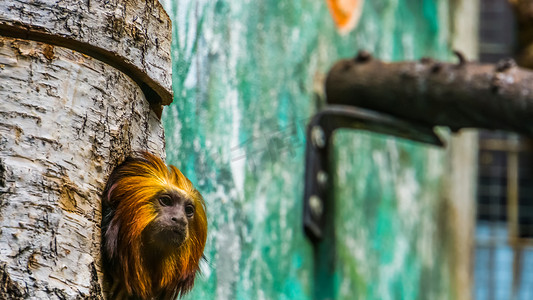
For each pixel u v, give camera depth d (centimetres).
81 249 499
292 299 1007
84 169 511
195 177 770
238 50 906
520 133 974
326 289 1116
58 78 511
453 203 1745
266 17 992
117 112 536
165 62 576
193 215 564
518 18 1235
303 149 1077
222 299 804
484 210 2009
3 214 479
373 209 1310
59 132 504
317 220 1088
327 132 1101
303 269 1052
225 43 871
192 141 771
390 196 1384
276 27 1019
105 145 525
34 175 490
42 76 507
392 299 1361
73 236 496
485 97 959
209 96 820
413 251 1475
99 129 523
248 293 874
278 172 995
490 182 2019
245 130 906
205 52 818
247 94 918
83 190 508
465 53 1800
